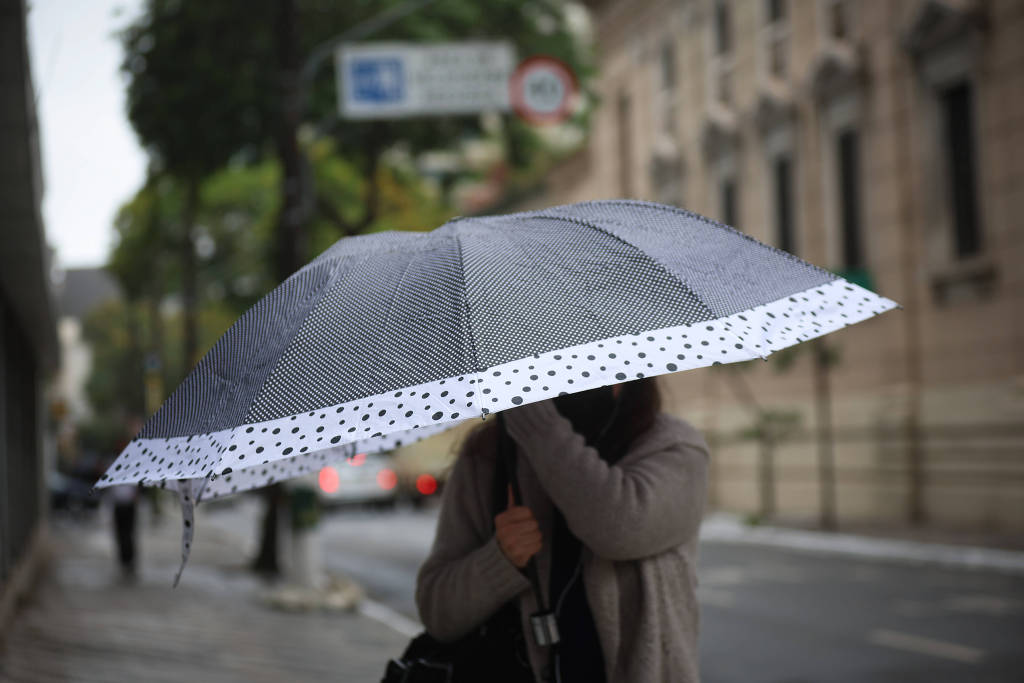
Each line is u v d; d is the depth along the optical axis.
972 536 16.64
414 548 19.23
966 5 18.00
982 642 8.66
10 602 10.11
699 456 2.19
